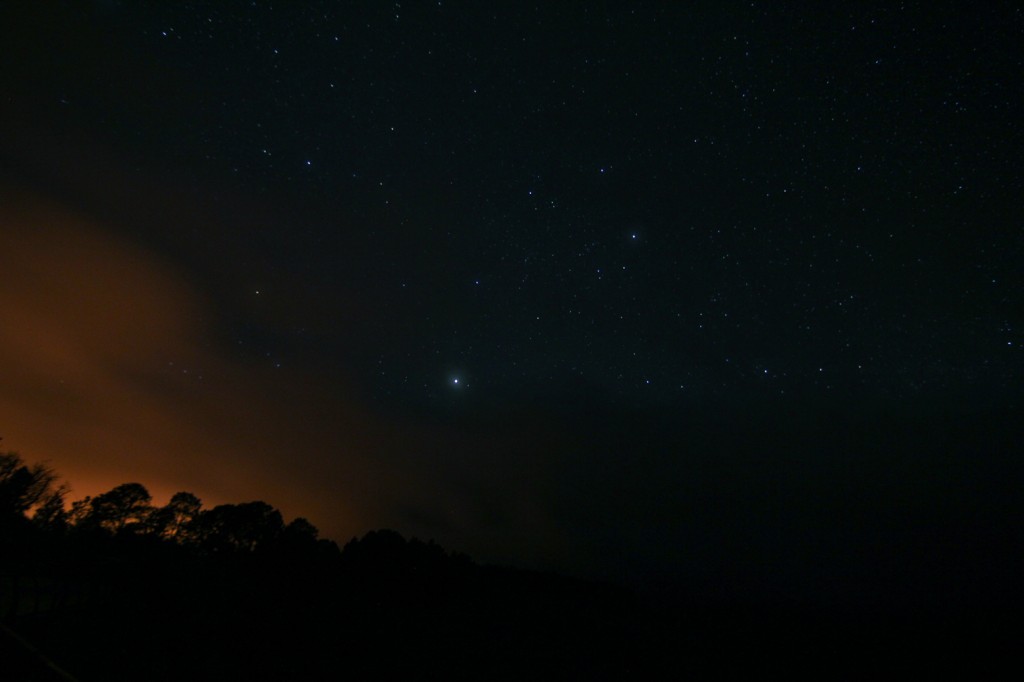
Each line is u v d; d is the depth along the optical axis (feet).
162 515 51.67
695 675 41.70
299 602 44.73
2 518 35.40
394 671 35.06
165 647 31.76
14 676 13.37
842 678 43.39
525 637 45.42
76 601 35.40
